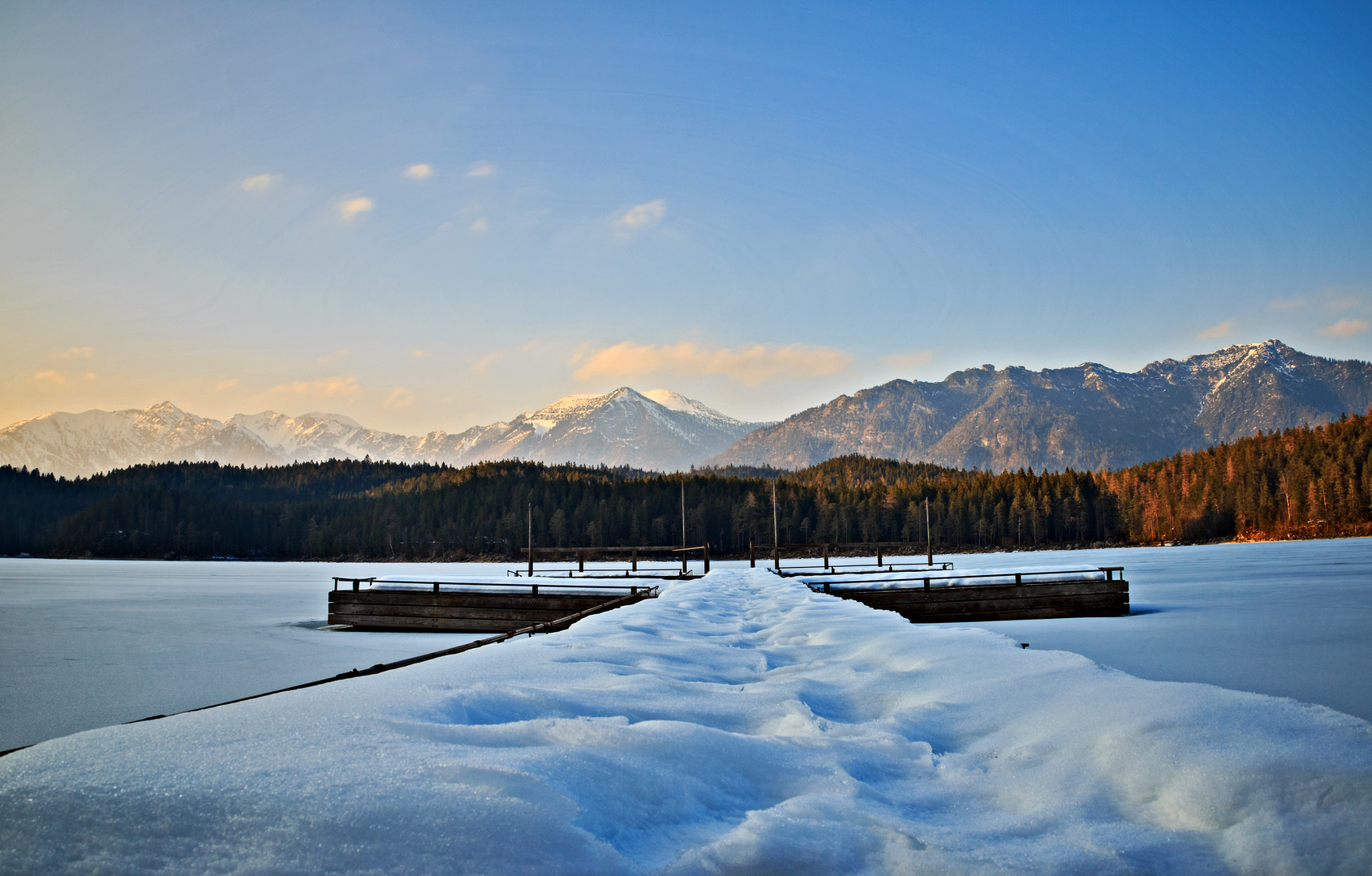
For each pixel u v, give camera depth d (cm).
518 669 651
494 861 254
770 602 1568
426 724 391
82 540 14412
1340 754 338
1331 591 2847
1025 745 429
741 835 294
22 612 3259
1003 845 304
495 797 290
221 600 3944
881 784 386
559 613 2177
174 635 2383
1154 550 9506
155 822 269
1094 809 337
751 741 418
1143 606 2420
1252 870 272
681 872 270
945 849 294
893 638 834
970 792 376
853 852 292
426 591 2289
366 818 272
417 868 247
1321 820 288
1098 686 509
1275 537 11012
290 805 280
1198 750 360
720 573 3080
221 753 335
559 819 282
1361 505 10744
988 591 2181
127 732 368
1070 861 282
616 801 321
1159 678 1133
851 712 551
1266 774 326
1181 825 315
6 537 15775
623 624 1044
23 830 264
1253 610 2214
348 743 352
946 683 602
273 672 1648
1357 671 1176
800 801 338
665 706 520
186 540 14188
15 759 327
